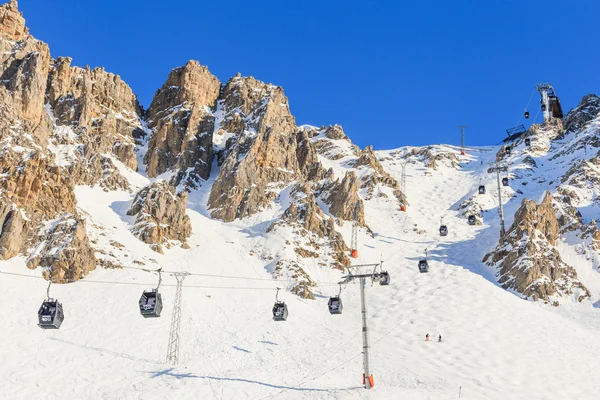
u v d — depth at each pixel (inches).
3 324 3014.3
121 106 6909.5
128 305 3403.1
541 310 4082.2
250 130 6382.9
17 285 3363.7
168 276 3939.5
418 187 7253.9
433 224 5910.4
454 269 4699.8
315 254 4798.2
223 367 2992.1
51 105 6038.4
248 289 4087.1
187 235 4672.7
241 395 2662.4
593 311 4200.3
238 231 5078.7
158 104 7258.9
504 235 4985.2
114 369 2844.5
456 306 3971.5
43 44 5684.1
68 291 3464.6
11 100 4995.1
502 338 3511.3
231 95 7406.5
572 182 6200.8
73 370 2785.4
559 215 5285.4
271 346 3336.6
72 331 3090.6
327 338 3521.2
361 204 5625.0
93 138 5940.0
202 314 3538.4
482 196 6446.9
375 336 3548.2
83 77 6466.5
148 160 6407.5
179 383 2741.1
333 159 7642.7
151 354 3031.5
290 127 6697.8
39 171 3981.3
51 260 3587.6
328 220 5128.0
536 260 4517.7
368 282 4525.1
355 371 2994.6
